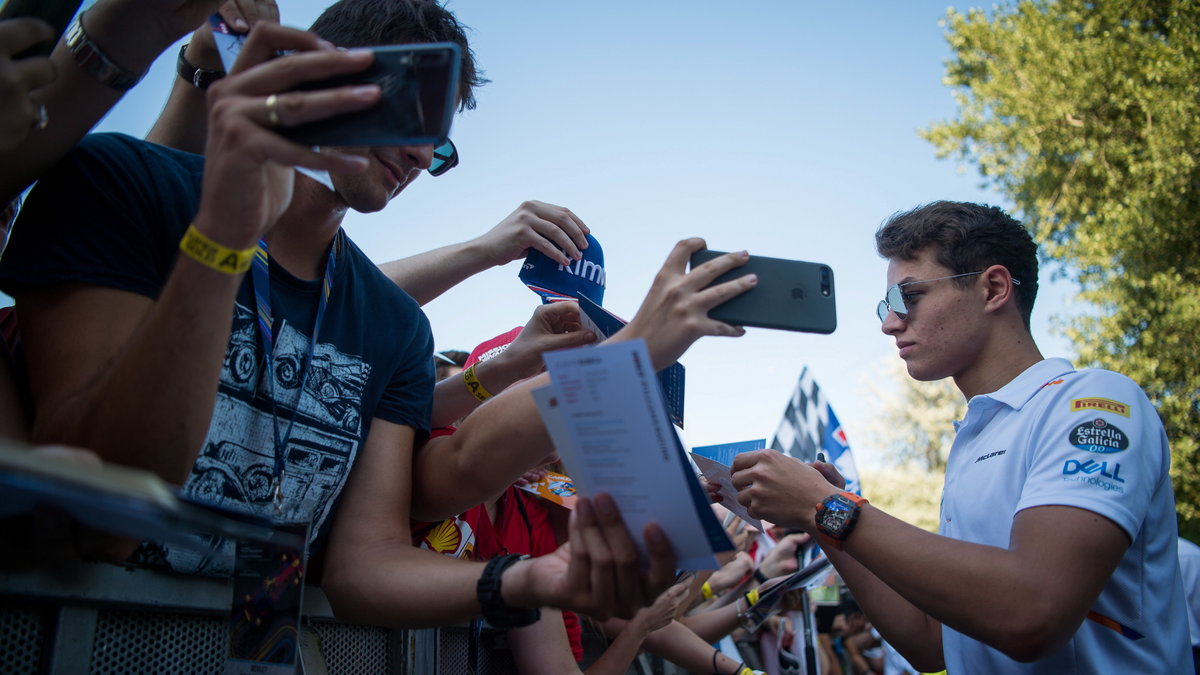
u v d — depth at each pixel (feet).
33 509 2.89
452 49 3.47
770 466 6.01
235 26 4.43
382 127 3.43
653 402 3.30
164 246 4.53
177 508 2.67
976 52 41.19
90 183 4.38
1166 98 34.45
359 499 5.36
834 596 16.01
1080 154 35.96
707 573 10.59
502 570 4.26
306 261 5.34
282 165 3.44
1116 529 5.27
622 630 8.01
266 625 4.27
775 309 4.17
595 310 5.14
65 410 3.67
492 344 8.98
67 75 4.20
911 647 6.71
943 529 6.68
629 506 3.62
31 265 4.13
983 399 6.50
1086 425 5.67
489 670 8.27
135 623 4.48
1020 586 5.04
